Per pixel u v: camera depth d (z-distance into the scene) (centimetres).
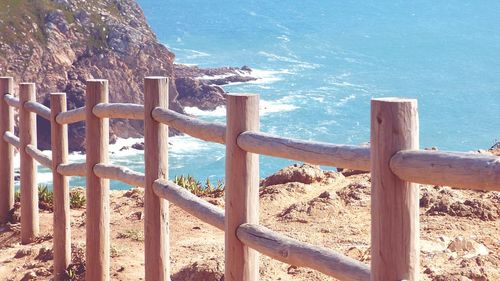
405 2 18150
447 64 11075
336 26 14688
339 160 396
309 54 11606
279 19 15438
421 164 333
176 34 13700
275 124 7131
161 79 622
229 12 16362
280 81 9300
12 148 1177
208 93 7388
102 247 762
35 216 1070
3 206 1182
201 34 13700
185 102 7250
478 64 11119
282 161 5569
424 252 667
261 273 656
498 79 9994
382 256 352
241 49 12081
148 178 630
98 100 751
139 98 6106
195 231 903
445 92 9094
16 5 5753
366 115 7606
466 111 8150
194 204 562
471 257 632
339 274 399
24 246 1041
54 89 5688
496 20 15788
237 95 482
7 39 5584
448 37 13650
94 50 5953
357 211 855
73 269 852
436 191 860
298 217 848
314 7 17138
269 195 963
